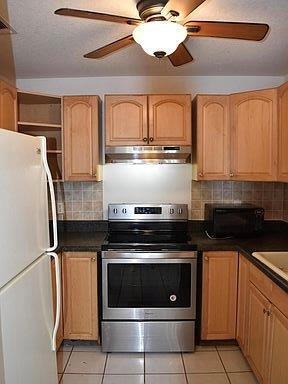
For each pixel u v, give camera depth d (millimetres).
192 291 2256
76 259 2262
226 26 1332
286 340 1450
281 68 2500
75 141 2490
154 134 2463
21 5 1491
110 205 2646
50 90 2740
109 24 1688
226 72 2611
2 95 1992
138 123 2463
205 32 1396
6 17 1602
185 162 2529
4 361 1074
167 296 2271
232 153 2455
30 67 2426
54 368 1589
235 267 2260
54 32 1788
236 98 2416
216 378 2008
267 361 1689
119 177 2787
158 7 1253
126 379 2004
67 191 2775
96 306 2287
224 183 2764
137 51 2111
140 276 2264
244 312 2139
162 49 1383
